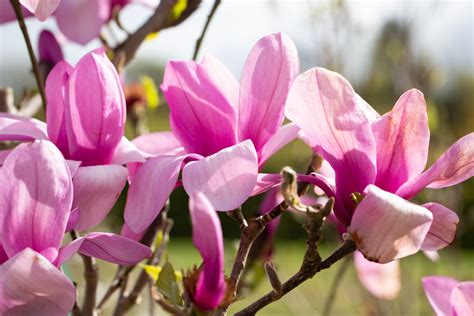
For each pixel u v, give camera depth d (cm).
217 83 84
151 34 110
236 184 77
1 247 75
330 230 206
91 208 80
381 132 79
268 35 82
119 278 93
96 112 82
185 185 77
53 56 102
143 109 137
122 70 104
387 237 74
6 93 110
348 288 230
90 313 89
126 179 81
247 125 82
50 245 74
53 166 74
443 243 80
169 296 76
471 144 77
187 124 83
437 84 223
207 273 71
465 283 81
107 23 108
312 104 78
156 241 100
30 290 71
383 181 79
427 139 79
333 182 81
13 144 109
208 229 68
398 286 111
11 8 99
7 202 73
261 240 110
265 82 82
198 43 102
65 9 102
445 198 198
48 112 84
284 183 74
